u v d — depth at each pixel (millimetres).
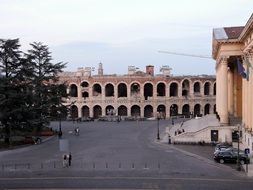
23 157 60281
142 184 39531
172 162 54531
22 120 75125
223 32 86500
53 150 68125
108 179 42281
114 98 140375
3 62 76750
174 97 141125
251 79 66438
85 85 141750
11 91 74062
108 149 68625
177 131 86375
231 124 82125
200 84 144000
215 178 42938
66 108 93562
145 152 64875
